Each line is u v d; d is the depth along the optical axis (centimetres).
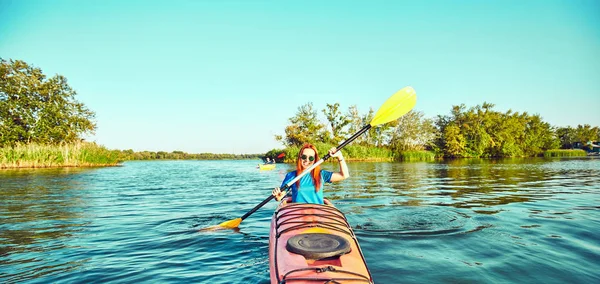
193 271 321
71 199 806
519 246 384
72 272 322
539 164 2495
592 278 295
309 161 425
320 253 246
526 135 5425
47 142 3186
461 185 1038
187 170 2419
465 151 4584
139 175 1738
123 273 318
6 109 3084
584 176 1344
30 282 299
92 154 2831
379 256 352
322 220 329
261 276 303
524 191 869
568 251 367
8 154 2292
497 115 5116
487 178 1294
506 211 586
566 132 7662
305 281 219
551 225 480
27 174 1683
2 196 860
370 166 2364
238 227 501
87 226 511
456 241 404
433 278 296
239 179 1470
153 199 803
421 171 1769
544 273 306
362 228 465
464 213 568
